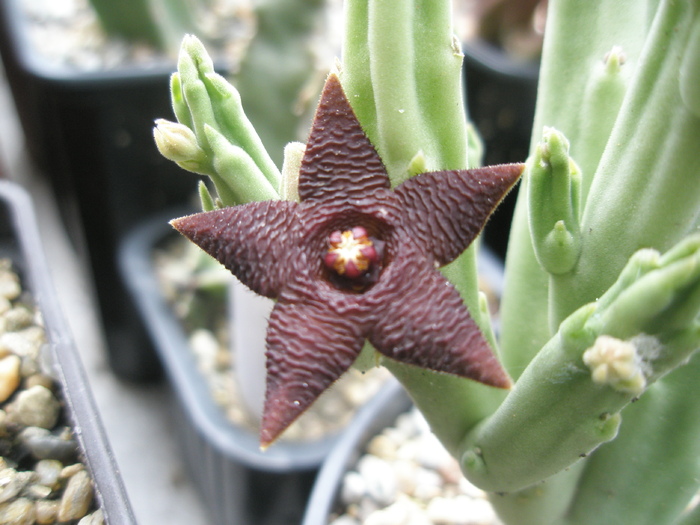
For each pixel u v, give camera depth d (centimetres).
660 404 11
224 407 21
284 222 8
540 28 28
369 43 8
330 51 23
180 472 24
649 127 8
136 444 25
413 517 16
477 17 28
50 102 25
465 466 10
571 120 11
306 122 22
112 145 26
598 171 9
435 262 8
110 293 26
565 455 9
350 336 7
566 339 8
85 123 25
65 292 30
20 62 26
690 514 12
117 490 11
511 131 27
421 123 9
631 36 11
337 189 8
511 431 9
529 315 12
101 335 27
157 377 27
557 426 9
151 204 28
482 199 8
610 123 11
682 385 10
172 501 23
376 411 18
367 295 8
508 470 10
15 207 18
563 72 11
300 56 22
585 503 12
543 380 8
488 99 27
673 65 8
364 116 9
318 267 8
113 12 28
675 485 11
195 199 28
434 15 9
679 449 11
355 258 8
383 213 8
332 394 22
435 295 7
